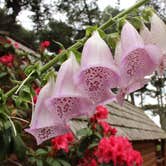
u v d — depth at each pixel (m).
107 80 1.36
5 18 31.86
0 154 2.22
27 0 35.53
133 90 1.41
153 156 15.80
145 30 1.57
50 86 1.53
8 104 2.82
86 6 34.00
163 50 1.53
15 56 4.77
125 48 1.43
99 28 1.53
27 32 32.69
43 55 4.74
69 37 32.97
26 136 3.84
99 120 4.75
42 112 1.47
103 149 4.47
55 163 3.90
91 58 1.40
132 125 10.75
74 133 4.65
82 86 1.35
